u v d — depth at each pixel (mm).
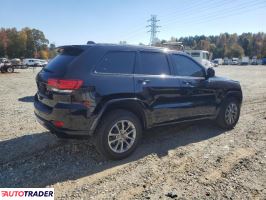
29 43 107625
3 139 5613
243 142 5648
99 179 4039
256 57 105625
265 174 4223
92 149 5109
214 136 6031
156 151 5113
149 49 5129
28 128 6371
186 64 5672
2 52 102188
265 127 6773
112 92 4457
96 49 4523
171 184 3912
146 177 4113
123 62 4723
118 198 3555
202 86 5789
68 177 4082
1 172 4203
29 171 4250
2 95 11703
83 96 4230
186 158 4812
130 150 4766
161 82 5078
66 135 4391
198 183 3941
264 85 16891
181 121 5562
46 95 4555
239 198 3561
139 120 4840
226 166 4500
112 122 4492
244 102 10312
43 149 5098
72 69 4266
